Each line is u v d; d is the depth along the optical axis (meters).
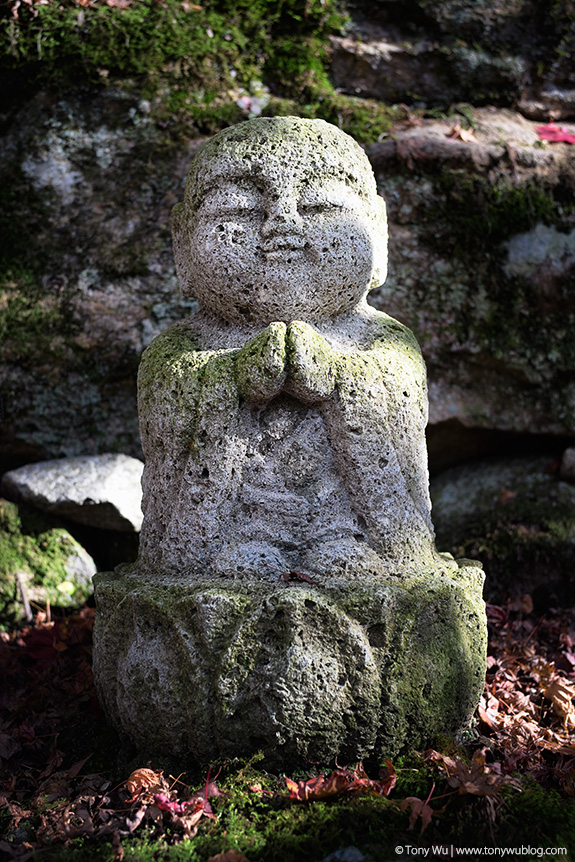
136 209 3.74
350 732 2.07
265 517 2.23
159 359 2.41
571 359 3.76
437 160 3.78
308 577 2.12
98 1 3.82
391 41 4.05
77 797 2.16
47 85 3.78
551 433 3.80
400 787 2.06
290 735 2.02
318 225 2.31
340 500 2.25
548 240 3.79
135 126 3.78
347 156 2.41
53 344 3.67
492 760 2.31
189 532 2.23
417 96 4.05
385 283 3.76
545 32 4.08
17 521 3.45
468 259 3.77
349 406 2.21
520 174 3.82
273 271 2.30
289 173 2.30
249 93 3.87
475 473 3.89
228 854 1.83
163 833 1.98
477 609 2.31
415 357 2.45
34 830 2.07
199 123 3.79
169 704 2.11
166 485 2.30
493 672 2.89
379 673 2.08
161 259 3.72
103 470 3.53
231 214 2.33
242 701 2.04
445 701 2.19
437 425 3.82
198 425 2.24
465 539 3.60
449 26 4.05
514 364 3.76
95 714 2.63
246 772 2.06
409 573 2.23
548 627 3.28
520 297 3.77
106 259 3.71
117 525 3.47
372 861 1.84
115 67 3.79
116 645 2.27
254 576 2.16
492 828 1.93
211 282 2.37
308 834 1.91
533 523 3.56
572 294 3.77
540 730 2.51
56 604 3.32
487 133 3.94
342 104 3.90
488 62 4.04
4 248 3.70
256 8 3.97
